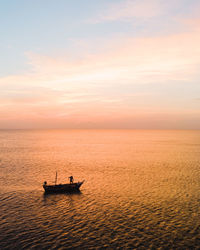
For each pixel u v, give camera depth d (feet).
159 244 80.38
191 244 80.59
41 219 100.68
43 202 122.83
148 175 189.57
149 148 431.43
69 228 92.38
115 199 128.57
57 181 168.25
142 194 137.49
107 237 85.15
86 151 371.56
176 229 91.86
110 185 158.20
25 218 101.40
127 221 99.30
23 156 301.43
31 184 157.79
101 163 250.37
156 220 100.22
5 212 107.55
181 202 122.93
